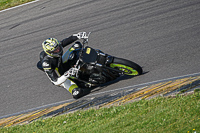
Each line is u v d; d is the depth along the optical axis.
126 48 34.91
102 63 26.22
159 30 36.44
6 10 51.22
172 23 37.03
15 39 42.69
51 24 43.97
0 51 40.91
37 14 47.62
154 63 30.80
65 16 45.06
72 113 26.00
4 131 26.03
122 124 20.89
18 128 26.09
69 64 27.36
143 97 24.59
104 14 42.94
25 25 45.47
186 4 40.19
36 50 39.06
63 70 28.00
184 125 18.00
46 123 25.64
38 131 24.36
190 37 33.47
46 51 26.08
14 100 32.03
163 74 28.44
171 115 19.77
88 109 25.78
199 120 17.97
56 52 26.12
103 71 27.23
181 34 34.50
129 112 22.72
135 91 26.59
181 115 19.36
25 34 43.25
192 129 17.14
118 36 37.53
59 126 24.38
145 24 38.38
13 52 39.97
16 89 33.50
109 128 20.94
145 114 21.41
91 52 26.70
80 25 41.91
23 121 27.77
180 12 38.81
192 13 37.91
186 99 21.39
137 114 21.81
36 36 42.06
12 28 45.53
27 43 41.06
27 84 33.75
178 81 25.88
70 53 27.41
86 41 27.64
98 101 27.27
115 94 27.41
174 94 23.00
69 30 41.41
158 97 23.42
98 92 29.20
